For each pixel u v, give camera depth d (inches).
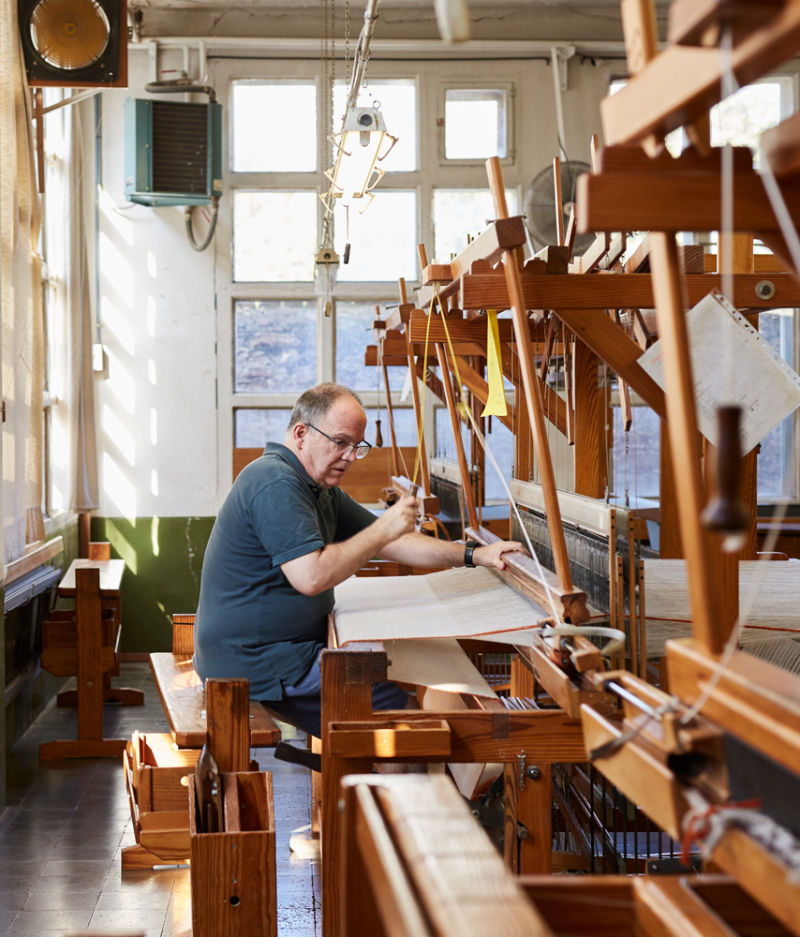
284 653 105.1
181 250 255.8
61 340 235.8
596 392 110.9
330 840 75.9
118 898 117.4
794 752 33.1
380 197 261.1
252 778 90.4
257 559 105.3
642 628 76.4
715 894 38.8
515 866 82.2
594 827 106.0
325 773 75.8
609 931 39.7
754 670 38.9
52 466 232.7
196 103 240.5
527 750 76.1
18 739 184.9
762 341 74.4
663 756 41.8
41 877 123.6
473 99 262.7
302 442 112.4
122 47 174.4
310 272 259.8
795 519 217.5
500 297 82.4
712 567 41.8
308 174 257.9
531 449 130.9
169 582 256.8
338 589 113.2
